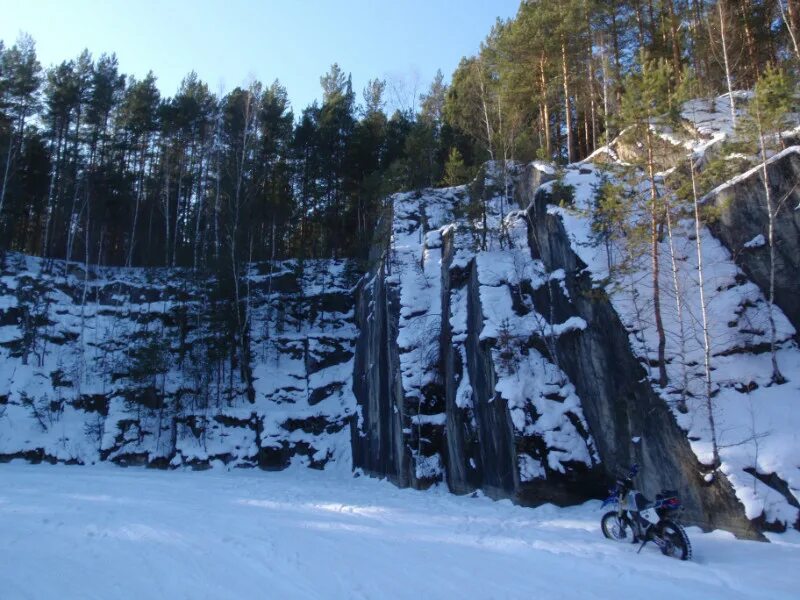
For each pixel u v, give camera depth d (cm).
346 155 4134
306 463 2684
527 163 2553
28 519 1205
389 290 2362
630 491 901
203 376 3006
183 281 3534
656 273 1224
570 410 1455
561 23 2738
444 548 917
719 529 982
